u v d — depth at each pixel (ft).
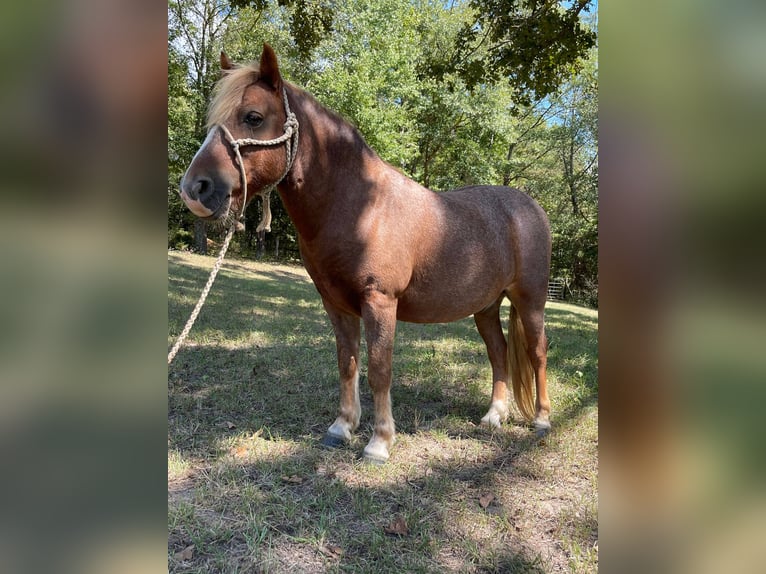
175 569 5.68
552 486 8.09
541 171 84.58
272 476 7.91
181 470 7.92
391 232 8.27
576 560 6.10
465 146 69.92
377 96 54.85
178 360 13.92
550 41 17.44
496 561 6.11
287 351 15.47
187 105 51.11
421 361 15.43
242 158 7.13
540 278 10.36
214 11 52.16
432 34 67.31
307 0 21.71
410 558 6.09
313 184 7.92
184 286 28.99
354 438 9.47
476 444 9.60
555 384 13.52
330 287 8.54
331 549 6.21
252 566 5.84
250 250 72.38
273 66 7.31
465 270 9.14
